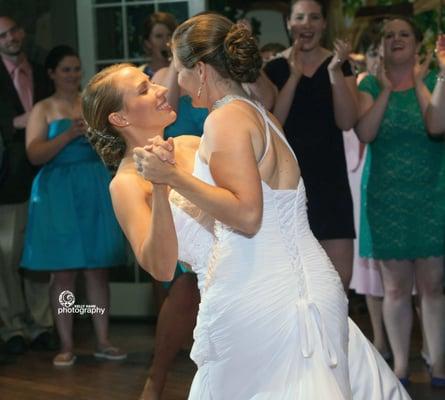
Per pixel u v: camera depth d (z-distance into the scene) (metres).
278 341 2.82
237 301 2.82
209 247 3.03
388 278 5.30
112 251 6.16
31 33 7.77
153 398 4.59
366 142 5.30
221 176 2.73
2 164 6.43
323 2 5.40
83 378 5.81
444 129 5.04
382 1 9.12
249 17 10.19
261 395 2.84
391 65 5.32
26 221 6.62
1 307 6.56
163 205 2.75
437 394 5.15
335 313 2.88
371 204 5.30
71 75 6.22
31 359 6.38
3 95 6.51
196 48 2.91
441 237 5.20
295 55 5.30
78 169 6.20
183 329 4.53
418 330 6.89
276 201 2.86
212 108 2.96
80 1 7.44
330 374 2.81
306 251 2.89
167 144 2.64
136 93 3.16
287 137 5.34
